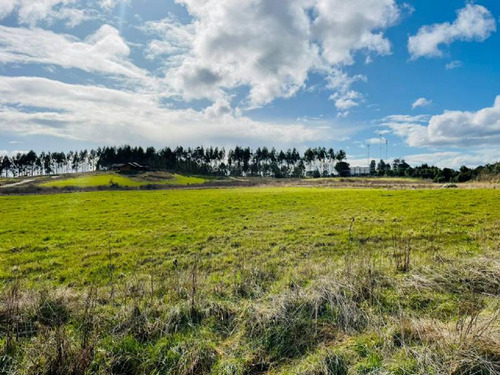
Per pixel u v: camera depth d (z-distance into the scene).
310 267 8.20
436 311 5.28
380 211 22.12
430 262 7.63
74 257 13.25
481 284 6.08
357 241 14.05
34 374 4.06
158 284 7.86
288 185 71.12
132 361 4.36
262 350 4.57
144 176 110.12
